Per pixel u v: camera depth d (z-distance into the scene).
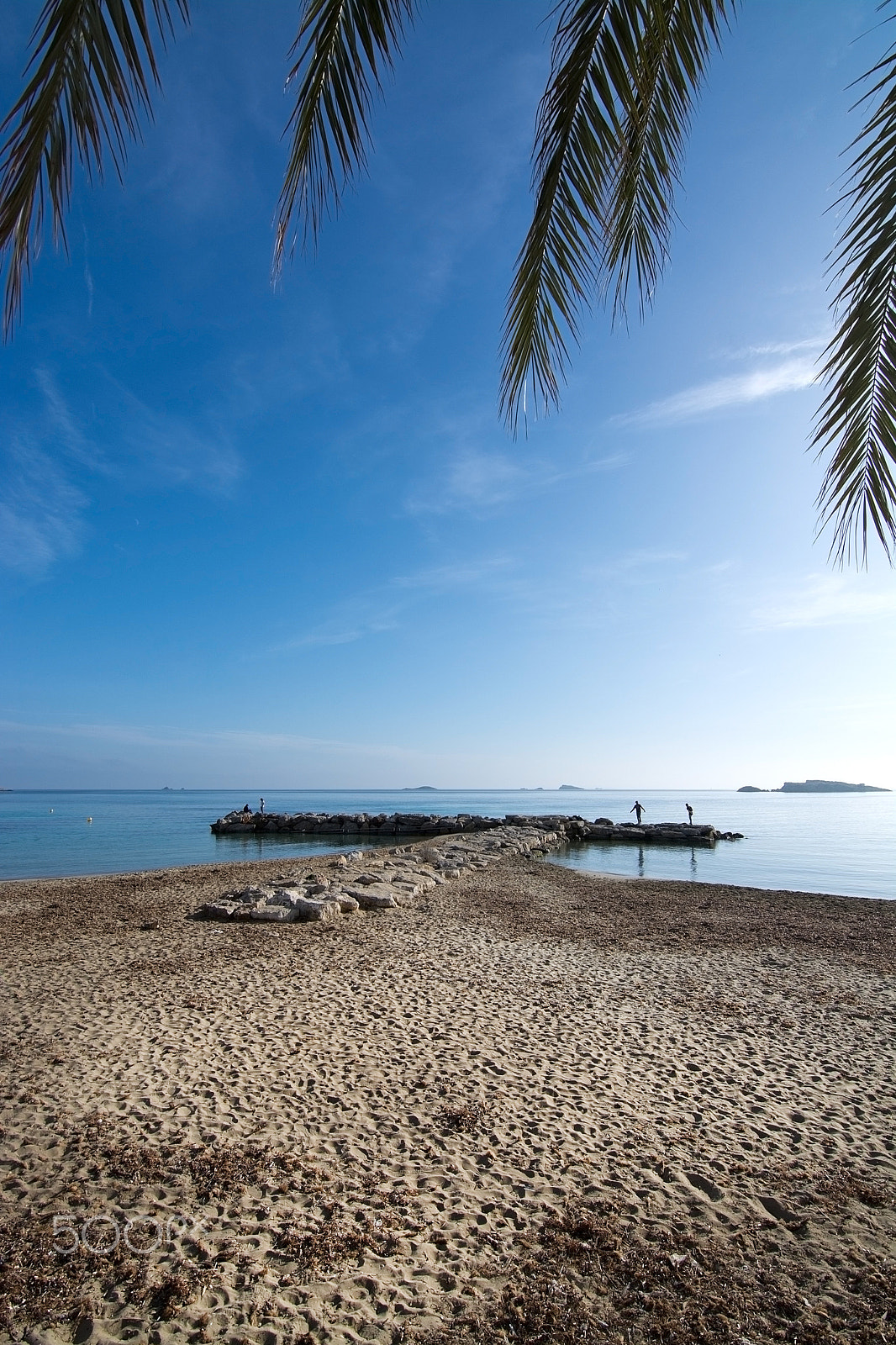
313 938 11.44
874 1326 3.19
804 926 13.44
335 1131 5.01
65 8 2.30
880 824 63.28
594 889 18.72
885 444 3.80
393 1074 6.04
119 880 19.42
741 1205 4.19
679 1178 4.50
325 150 3.00
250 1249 3.70
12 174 2.32
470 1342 3.09
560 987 8.95
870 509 3.97
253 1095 5.56
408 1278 3.51
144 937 11.48
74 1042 6.66
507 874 21.09
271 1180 4.35
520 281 3.66
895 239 3.37
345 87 3.00
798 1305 3.32
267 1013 7.61
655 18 3.28
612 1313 3.27
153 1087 5.67
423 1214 4.06
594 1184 4.41
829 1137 5.09
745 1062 6.54
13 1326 3.15
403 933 12.00
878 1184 4.44
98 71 2.41
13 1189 4.19
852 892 21.02
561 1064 6.37
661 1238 3.85
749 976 9.69
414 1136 4.98
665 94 3.50
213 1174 4.39
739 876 24.41
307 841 38.84
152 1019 7.35
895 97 3.13
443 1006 7.99
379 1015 7.63
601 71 3.27
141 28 2.47
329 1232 3.85
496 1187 4.36
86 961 9.91
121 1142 4.77
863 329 3.61
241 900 13.74
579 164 3.43
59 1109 5.25
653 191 3.72
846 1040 7.15
